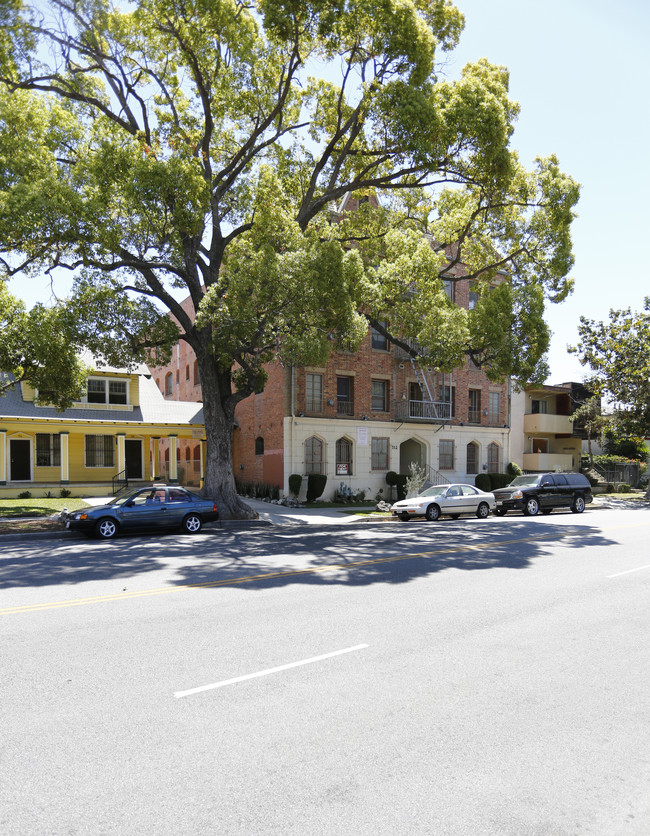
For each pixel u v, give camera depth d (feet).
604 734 14.84
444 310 69.82
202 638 21.89
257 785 12.30
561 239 74.43
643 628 23.88
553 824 11.14
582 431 142.61
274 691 17.13
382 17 55.67
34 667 18.88
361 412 100.58
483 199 75.15
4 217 49.75
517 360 72.49
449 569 36.27
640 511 91.45
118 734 14.48
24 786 12.21
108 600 27.66
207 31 61.21
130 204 55.62
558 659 20.16
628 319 117.08
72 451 96.68
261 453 101.65
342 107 69.77
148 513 54.95
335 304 57.06
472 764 13.28
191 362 132.16
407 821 11.14
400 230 77.97
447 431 111.14
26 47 56.29
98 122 66.85
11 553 43.24
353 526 65.26
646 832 10.95
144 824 10.98
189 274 66.74
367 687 17.52
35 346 61.46
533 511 83.35
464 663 19.62
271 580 32.55
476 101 60.23
